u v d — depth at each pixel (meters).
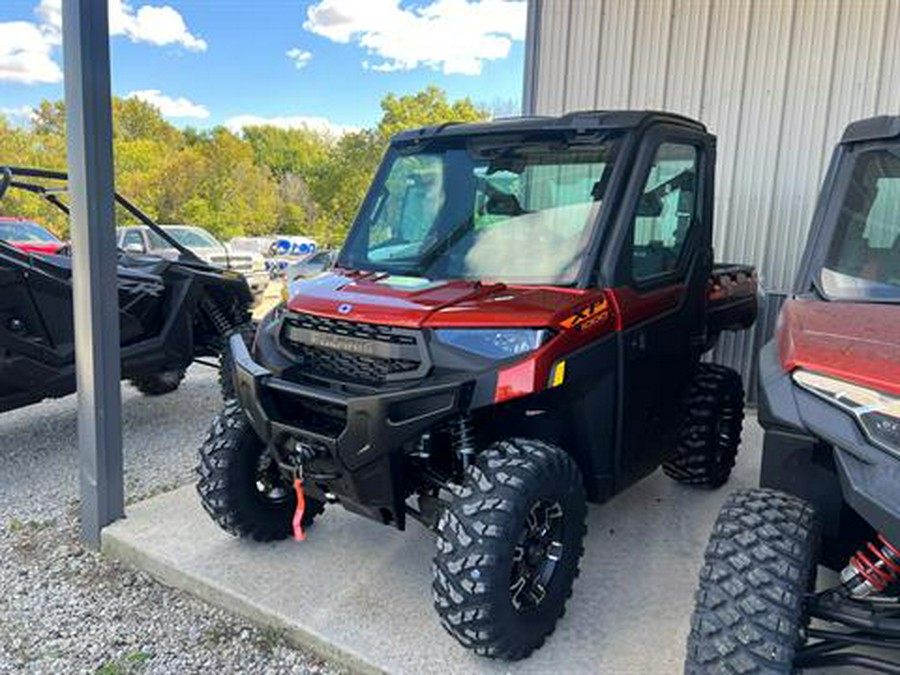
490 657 2.63
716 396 4.13
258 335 3.19
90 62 3.35
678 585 3.26
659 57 6.53
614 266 2.98
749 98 6.23
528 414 2.88
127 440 5.59
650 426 3.37
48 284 4.87
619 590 3.21
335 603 3.07
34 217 29.09
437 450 2.90
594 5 6.74
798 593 1.97
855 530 2.30
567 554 2.82
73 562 3.62
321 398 2.70
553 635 2.85
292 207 57.56
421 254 3.33
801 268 2.84
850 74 5.83
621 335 2.98
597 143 3.18
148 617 3.14
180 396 6.97
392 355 2.69
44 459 5.19
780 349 2.30
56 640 2.97
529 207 3.21
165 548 3.53
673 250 3.50
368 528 3.78
